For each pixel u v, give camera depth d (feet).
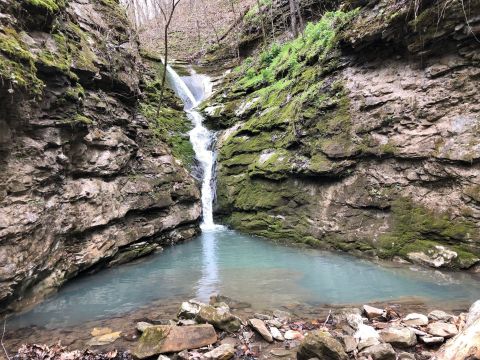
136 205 35.96
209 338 16.48
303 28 64.85
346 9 43.50
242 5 105.09
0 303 20.35
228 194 46.60
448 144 28.14
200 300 23.34
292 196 39.22
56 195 26.05
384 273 27.27
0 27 21.38
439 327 16.47
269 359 15.12
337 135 35.63
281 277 27.58
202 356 15.25
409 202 30.17
